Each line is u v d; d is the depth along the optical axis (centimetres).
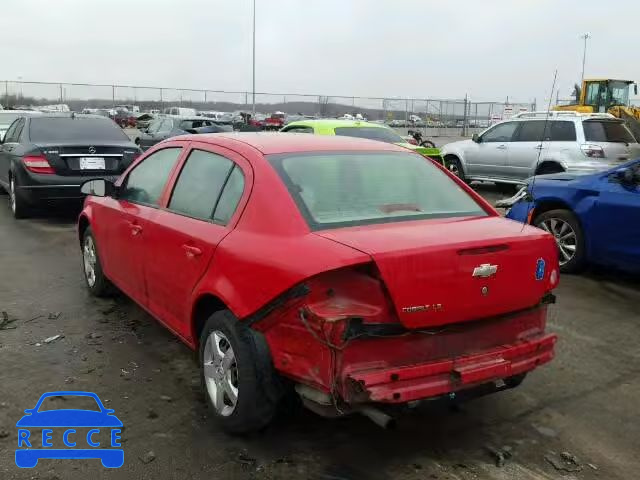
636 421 374
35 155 923
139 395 395
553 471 320
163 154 472
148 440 342
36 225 957
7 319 527
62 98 3959
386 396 280
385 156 405
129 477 307
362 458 328
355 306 284
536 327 346
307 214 326
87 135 1009
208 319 358
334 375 280
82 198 945
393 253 285
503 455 333
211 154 407
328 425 361
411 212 355
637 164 665
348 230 318
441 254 295
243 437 346
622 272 727
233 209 358
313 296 287
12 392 394
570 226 701
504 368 314
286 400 343
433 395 295
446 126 4306
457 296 300
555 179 739
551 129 1311
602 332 529
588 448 343
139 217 455
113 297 589
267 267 308
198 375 425
